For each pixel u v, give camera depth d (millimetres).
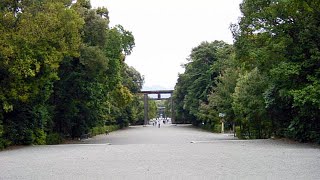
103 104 46375
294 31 24797
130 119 94812
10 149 24406
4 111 25719
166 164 14875
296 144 25281
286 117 30469
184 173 12469
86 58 34344
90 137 49344
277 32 25234
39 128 30250
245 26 27219
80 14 33906
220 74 60812
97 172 12875
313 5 23281
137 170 13266
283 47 24203
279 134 33125
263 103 31734
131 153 19906
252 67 30297
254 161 15562
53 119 37656
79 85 36500
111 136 52844
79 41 28766
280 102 28109
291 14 24297
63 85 36219
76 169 13680
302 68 23984
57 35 25547
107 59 36219
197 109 72438
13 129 26531
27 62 22828
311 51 23172
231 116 45656
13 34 23125
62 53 26875
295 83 24656
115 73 43688
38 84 26219
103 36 37531
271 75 25000
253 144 25453
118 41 42781
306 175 11875
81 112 40469
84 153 20359
